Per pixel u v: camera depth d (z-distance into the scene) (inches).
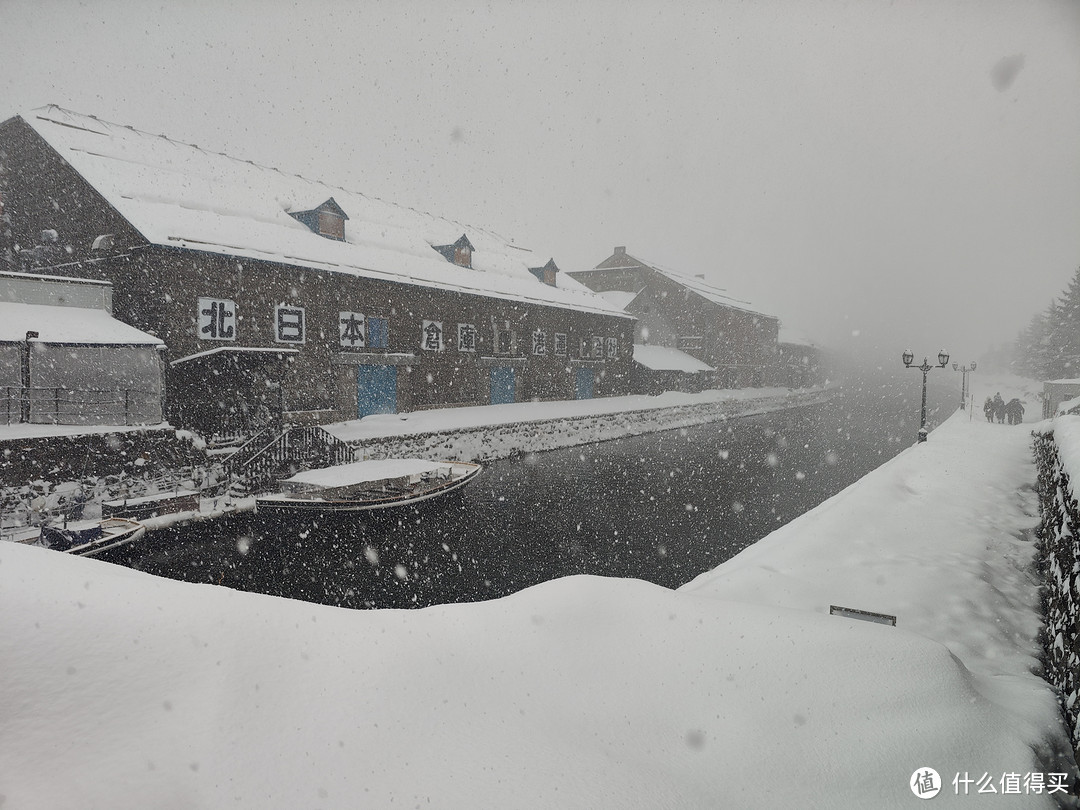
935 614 219.3
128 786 92.0
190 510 501.7
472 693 125.2
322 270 817.5
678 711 122.5
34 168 772.0
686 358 1987.0
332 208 933.2
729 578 262.1
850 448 1040.8
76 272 745.6
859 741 112.7
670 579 401.4
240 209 838.5
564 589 167.2
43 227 775.7
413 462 623.5
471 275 1160.8
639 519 555.5
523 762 106.9
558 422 1069.8
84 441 516.4
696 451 1005.2
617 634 147.6
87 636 112.5
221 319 724.7
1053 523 250.2
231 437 688.4
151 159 828.0
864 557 286.0
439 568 418.9
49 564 133.6
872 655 136.0
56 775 91.8
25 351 541.6
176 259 683.4
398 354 965.8
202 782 95.3
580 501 625.6
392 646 136.2
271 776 98.7
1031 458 588.7
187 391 687.7
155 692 107.4
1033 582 256.2
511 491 673.6
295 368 807.7
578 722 119.1
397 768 103.7
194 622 123.9
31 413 595.5
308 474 560.4
